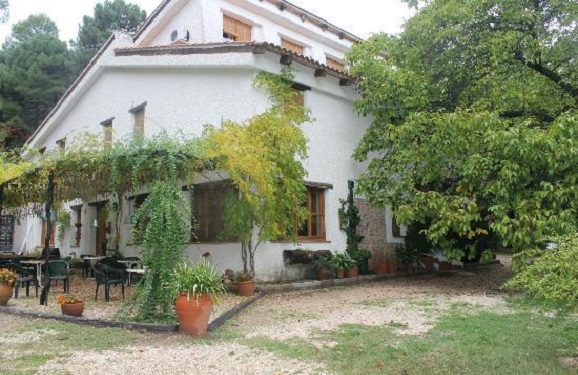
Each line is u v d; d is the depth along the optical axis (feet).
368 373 15.62
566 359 17.16
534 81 42.22
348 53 42.78
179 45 42.29
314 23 62.34
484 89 41.06
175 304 22.30
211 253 38.99
